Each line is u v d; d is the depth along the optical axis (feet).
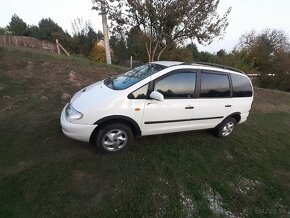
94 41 66.13
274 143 22.18
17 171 12.19
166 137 17.62
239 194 13.75
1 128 15.87
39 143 14.65
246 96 19.17
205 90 16.39
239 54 72.49
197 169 14.82
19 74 26.18
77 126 13.01
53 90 23.76
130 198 11.67
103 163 13.56
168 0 35.24
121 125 13.88
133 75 15.76
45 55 33.22
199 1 35.45
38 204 10.64
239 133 22.16
